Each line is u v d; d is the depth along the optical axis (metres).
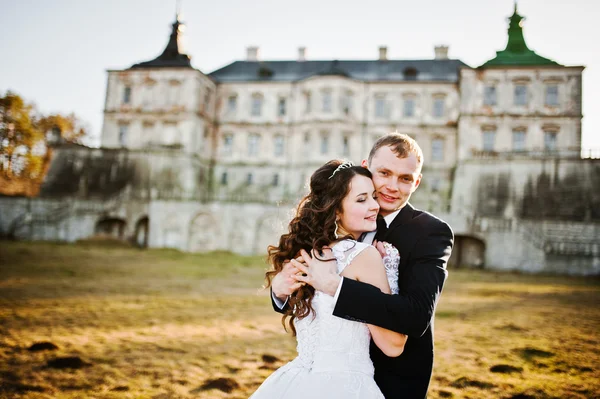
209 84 57.31
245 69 60.62
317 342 2.93
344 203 3.10
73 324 11.38
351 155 53.56
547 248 35.53
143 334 10.57
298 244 3.11
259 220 43.19
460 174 48.44
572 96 49.19
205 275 25.91
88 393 6.66
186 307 14.71
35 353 8.62
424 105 54.06
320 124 53.34
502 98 50.25
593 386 7.30
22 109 59.91
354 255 2.89
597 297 20.25
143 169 52.75
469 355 9.20
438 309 15.57
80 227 44.22
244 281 23.67
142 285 20.31
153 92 55.12
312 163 53.12
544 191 44.59
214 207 43.50
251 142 57.38
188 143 53.38
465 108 50.50
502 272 35.84
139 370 7.80
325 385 2.76
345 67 58.31
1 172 60.69
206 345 9.72
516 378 7.69
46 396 6.49
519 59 51.72
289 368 3.02
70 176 52.66
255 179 56.38
